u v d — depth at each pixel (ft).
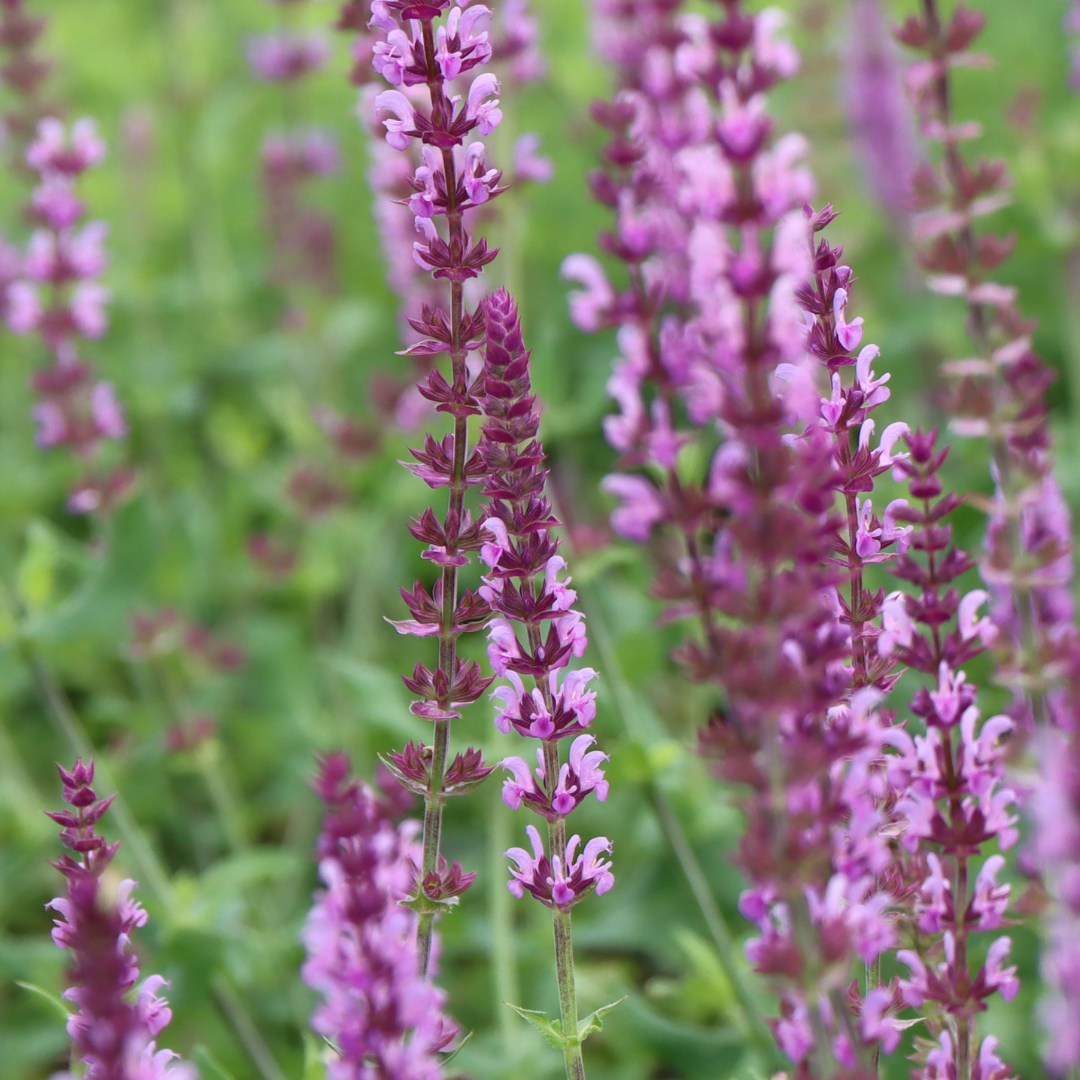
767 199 11.38
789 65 13.93
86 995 12.01
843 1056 12.73
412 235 31.14
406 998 12.43
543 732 14.99
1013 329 16.83
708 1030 26.07
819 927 12.23
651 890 28.91
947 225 17.11
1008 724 14.24
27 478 43.09
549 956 28.86
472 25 14.71
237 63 59.47
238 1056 28.19
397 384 36.70
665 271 22.66
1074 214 36.22
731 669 11.38
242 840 31.27
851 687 14.89
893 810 14.82
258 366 45.88
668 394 18.07
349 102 59.00
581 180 50.42
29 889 33.47
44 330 31.40
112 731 38.14
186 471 44.19
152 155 49.49
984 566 15.11
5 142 33.94
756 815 11.70
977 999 14.24
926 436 15.06
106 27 65.16
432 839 15.51
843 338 14.70
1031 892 13.15
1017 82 49.44
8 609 27.20
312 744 34.88
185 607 38.29
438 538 15.26
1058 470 33.65
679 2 24.08
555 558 14.89
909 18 17.65
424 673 15.57
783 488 11.33
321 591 37.88
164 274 53.16
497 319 14.48
